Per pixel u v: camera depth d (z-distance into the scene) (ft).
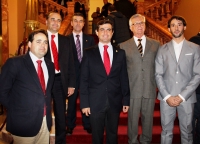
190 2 23.29
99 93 10.86
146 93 11.71
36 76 8.79
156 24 22.54
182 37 11.19
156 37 22.68
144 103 11.86
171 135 11.45
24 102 8.68
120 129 14.46
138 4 26.45
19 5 21.38
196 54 10.99
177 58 11.16
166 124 11.24
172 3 27.58
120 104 11.27
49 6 26.73
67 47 12.09
